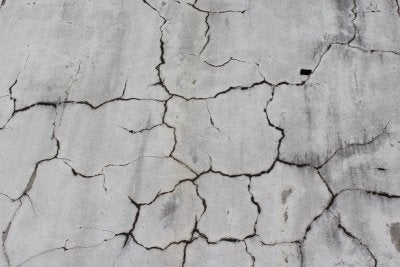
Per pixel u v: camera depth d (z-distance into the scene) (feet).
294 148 5.86
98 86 6.25
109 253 5.52
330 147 5.84
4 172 5.89
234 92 6.14
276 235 5.53
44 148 5.98
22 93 6.26
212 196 5.69
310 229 5.54
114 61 6.38
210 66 6.29
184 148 5.91
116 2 6.73
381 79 6.16
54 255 5.53
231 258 5.47
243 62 6.28
